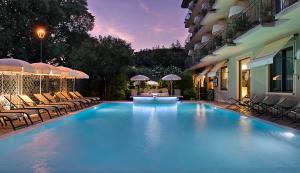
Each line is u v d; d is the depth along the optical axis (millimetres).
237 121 16188
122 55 32344
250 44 20172
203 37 40250
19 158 8172
